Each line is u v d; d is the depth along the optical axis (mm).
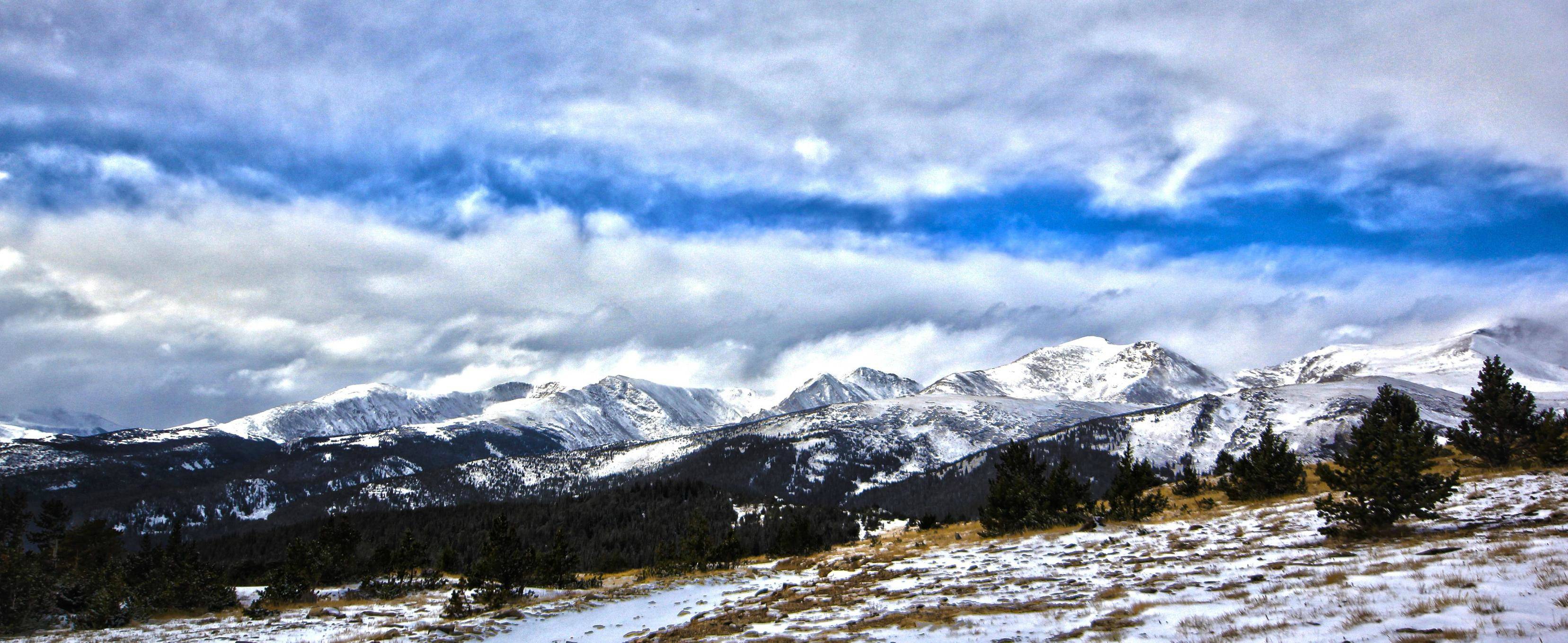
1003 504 56844
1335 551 28422
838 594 32812
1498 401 55938
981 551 45031
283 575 57844
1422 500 30719
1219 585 23422
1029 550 42656
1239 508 51594
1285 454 58406
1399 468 31453
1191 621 18125
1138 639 17156
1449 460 60875
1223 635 16469
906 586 33031
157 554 70438
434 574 68375
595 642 28469
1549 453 51188
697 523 68750
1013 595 26828
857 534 134500
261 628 42406
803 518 82875
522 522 173875
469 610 44281
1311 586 21047
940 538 60781
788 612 28891
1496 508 33812
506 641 32031
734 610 32250
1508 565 19484
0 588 48625
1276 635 15695
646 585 52125
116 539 90062
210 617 52906
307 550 61406
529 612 40094
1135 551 36875
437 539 151625
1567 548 20703
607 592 49438
